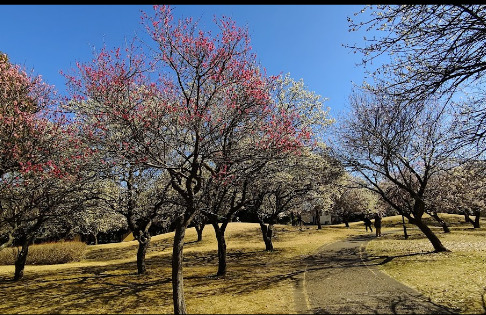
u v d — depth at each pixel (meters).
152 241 36.75
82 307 10.98
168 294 12.28
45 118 12.25
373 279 12.96
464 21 7.17
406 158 18.47
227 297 11.28
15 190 11.12
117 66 10.91
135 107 10.73
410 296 10.05
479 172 10.75
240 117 10.71
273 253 23.59
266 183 17.22
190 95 10.69
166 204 16.55
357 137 18.80
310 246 26.14
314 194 22.75
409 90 8.33
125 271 18.73
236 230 38.75
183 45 10.34
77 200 12.99
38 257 26.02
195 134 10.77
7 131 10.77
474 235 27.27
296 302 10.19
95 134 10.99
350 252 21.70
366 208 39.19
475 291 9.97
